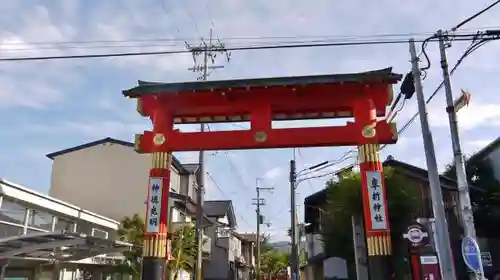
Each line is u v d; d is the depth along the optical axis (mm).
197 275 19172
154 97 13352
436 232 10828
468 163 20188
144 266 11945
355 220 18297
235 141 12719
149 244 12086
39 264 16906
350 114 14008
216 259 39062
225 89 12953
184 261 22016
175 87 13062
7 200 14453
